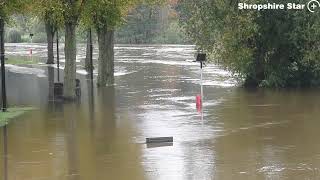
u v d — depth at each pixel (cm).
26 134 5028
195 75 11075
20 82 10206
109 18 8938
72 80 7500
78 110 6525
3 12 6838
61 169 3753
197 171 3625
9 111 6469
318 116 5788
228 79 10006
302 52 8481
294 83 8806
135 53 19700
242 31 8444
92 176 3562
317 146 4353
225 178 3441
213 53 8769
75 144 4562
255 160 3912
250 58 8656
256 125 5306
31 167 3816
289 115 5878
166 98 7525
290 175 3494
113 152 4247
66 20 7494
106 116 6016
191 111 6272
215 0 8625
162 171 3647
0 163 3944
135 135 4909
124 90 8650
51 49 14575
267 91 8181
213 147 4366
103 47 9312
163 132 5022
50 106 6925
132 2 8888
